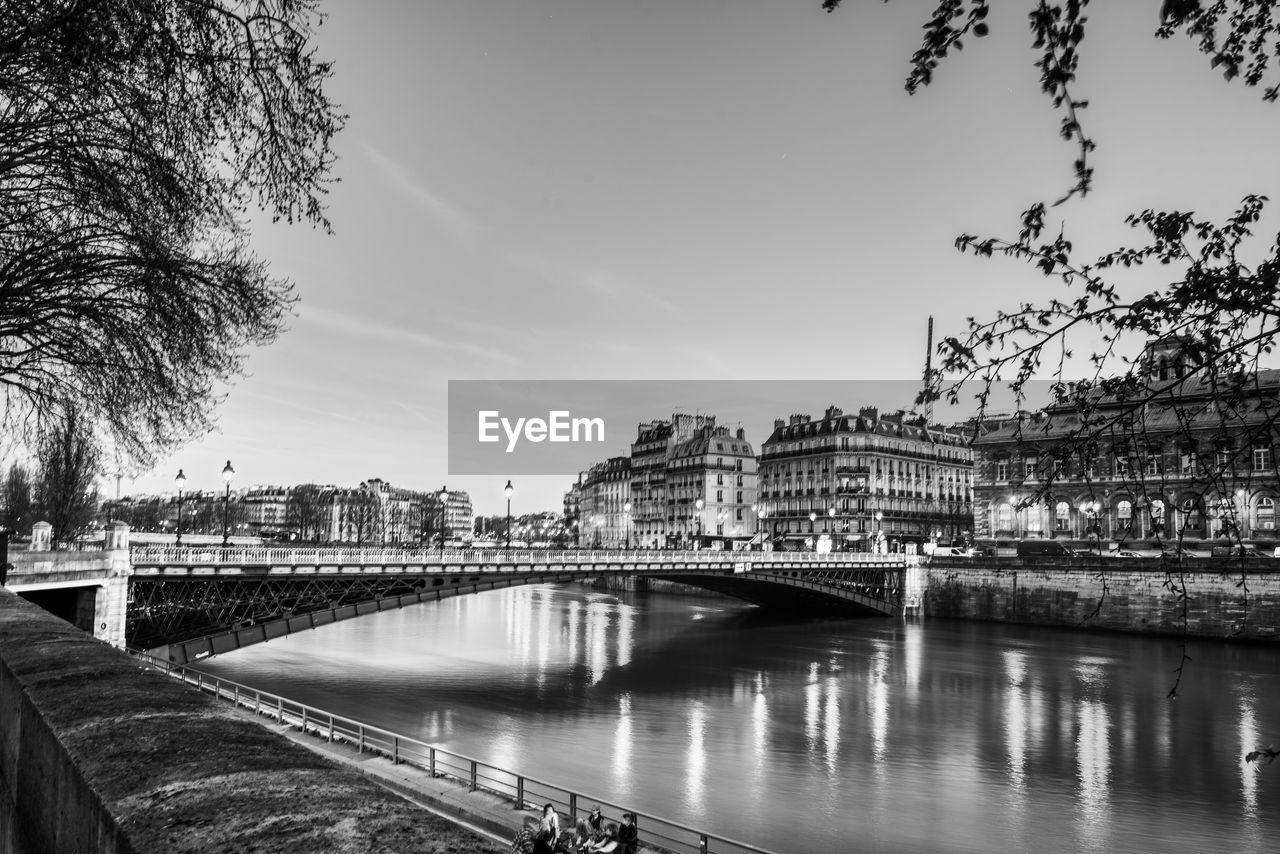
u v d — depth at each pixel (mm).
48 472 19562
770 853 15750
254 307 15789
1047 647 65500
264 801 3014
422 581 49406
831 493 128000
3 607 9391
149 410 16000
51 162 12711
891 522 126938
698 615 92375
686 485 152875
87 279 14461
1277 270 3521
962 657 60750
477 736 36438
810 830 26594
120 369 15516
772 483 139125
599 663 56781
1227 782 32125
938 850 25406
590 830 18406
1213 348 3748
